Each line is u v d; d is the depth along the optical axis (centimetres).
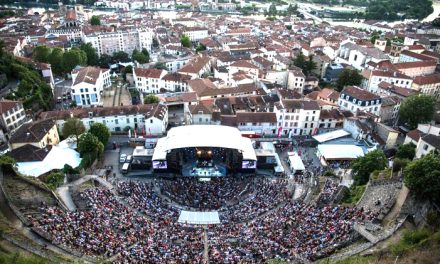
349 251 5575
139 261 5697
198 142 10888
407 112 13962
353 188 9019
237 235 6875
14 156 10000
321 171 11250
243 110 14625
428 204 6300
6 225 6025
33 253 5303
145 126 13275
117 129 13588
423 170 6475
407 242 5500
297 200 8594
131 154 12119
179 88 17512
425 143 10331
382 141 12800
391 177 8150
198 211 8306
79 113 13112
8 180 7681
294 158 11750
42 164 9869
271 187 9831
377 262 5050
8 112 11994
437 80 17475
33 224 6216
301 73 17812
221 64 19775
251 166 11131
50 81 16600
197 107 13650
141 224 7162
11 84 14712
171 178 10856
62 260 5291
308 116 13450
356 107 14238
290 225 7100
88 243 6066
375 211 6900
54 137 11931
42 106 14400
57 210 6950
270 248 6225
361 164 9625
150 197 9081
